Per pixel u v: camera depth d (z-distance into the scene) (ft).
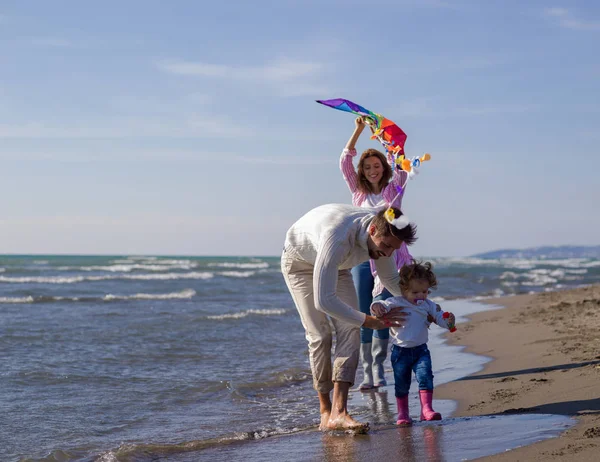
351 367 13.37
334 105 15.65
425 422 13.66
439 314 14.29
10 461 12.50
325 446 12.18
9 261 161.89
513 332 29.94
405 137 15.08
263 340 30.37
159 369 22.66
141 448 12.87
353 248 12.44
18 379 20.27
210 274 107.24
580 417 12.27
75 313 42.32
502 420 12.82
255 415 16.29
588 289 58.59
